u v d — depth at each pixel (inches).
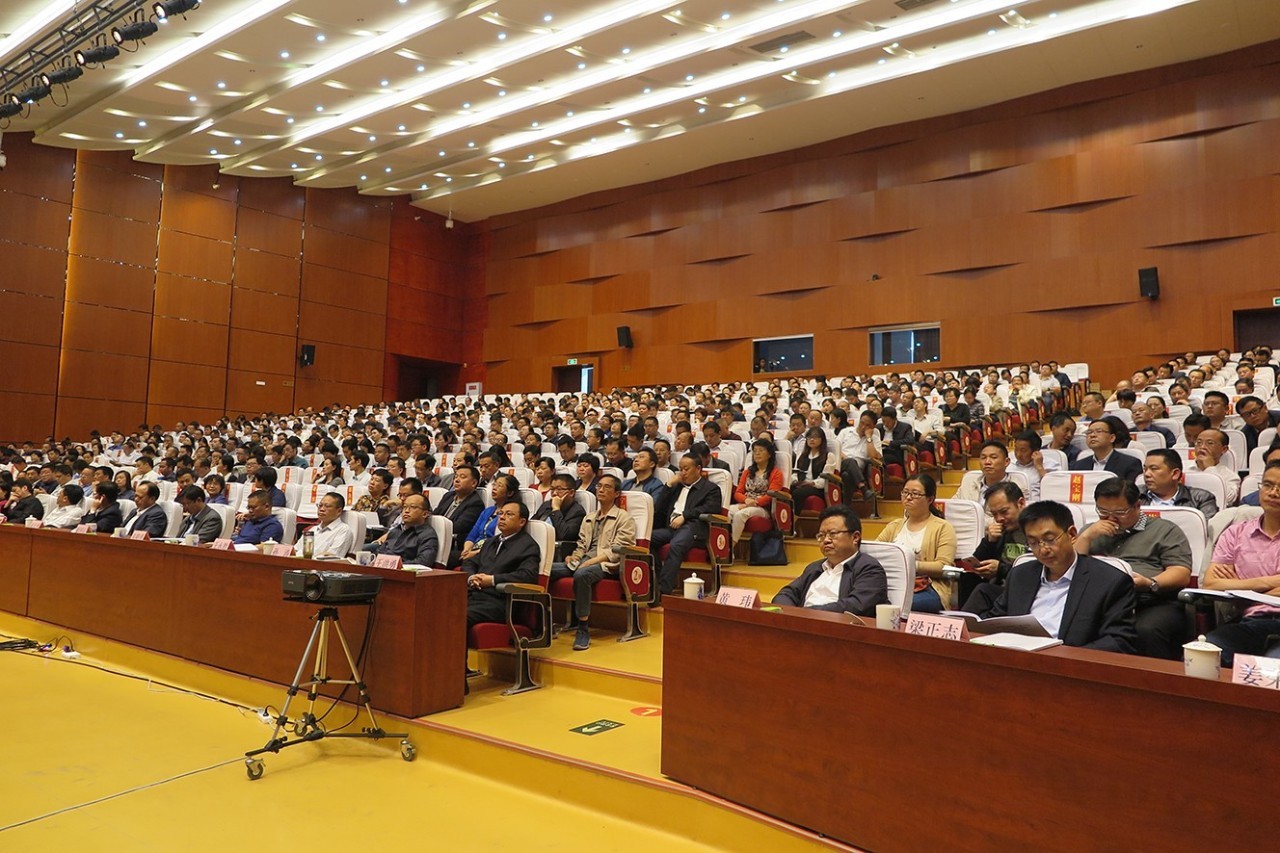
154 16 387.9
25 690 203.0
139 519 289.7
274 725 177.5
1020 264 605.0
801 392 462.0
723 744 123.7
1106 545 154.7
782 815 114.8
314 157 688.4
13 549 275.0
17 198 616.4
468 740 153.4
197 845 120.7
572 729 157.6
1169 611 136.3
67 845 119.9
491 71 539.2
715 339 736.3
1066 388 491.8
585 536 231.0
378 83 557.0
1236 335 535.2
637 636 219.0
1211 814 79.0
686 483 252.8
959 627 101.7
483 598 189.9
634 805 131.2
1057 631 126.3
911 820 100.9
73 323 637.9
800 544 282.2
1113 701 86.4
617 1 476.4
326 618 162.4
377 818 131.7
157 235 686.5
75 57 417.7
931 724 100.4
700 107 614.2
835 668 111.0
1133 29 501.4
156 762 154.8
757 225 721.0
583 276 817.5
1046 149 598.9
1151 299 559.2
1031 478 219.0
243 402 729.0
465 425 479.2
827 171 689.0
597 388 803.4
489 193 811.4
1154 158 561.0
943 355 630.5
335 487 336.8
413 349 856.3
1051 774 90.0
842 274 678.5
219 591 206.2
